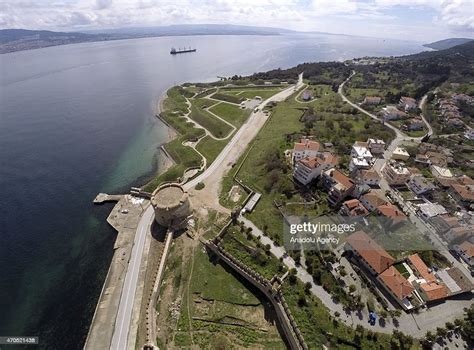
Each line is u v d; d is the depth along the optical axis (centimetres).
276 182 10850
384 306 6694
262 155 12862
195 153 13912
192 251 8738
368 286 7138
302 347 6131
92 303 7719
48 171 13088
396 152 12019
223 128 16250
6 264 8706
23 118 18912
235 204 10381
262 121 17012
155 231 9612
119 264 8531
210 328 6819
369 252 7531
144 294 7700
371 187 10325
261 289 7500
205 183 11688
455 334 6219
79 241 9538
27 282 8238
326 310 6719
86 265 8725
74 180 12500
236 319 7006
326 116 16638
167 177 12119
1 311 7525
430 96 18450
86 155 14500
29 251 9150
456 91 19675
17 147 15112
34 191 11750
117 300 7569
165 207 9188
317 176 10662
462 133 14350
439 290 6812
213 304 7325
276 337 6650
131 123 18325
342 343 6166
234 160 13162
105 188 12019
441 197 9681
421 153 12244
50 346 6844
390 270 7175
